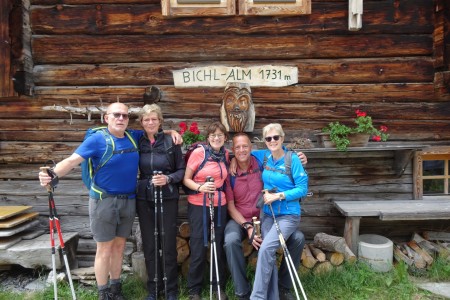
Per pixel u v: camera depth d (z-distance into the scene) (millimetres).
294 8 4145
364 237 4305
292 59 4320
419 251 4199
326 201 4484
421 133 4406
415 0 4254
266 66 4258
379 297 3553
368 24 4254
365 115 4180
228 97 4113
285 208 3418
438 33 4234
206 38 4242
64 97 4305
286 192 3344
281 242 3174
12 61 4090
